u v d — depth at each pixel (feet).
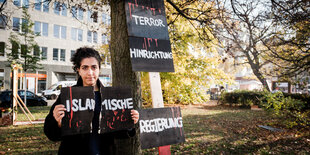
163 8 8.07
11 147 15.30
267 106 22.50
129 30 7.00
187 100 45.68
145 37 7.27
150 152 14.14
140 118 6.68
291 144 15.56
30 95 47.70
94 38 89.30
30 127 22.77
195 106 46.32
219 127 22.53
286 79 18.75
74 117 4.98
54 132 4.88
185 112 35.65
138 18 7.32
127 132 5.83
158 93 7.13
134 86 8.47
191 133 19.52
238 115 31.78
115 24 8.54
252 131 20.35
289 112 20.57
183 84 42.63
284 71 18.24
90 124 5.10
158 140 6.82
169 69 7.50
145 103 43.06
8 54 47.83
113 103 5.68
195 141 16.67
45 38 79.87
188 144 15.83
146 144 6.59
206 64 38.40
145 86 41.11
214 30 13.83
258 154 13.64
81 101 5.13
